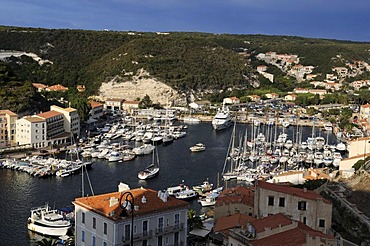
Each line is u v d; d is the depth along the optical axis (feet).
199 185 548.31
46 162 622.54
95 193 510.99
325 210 301.43
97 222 285.84
